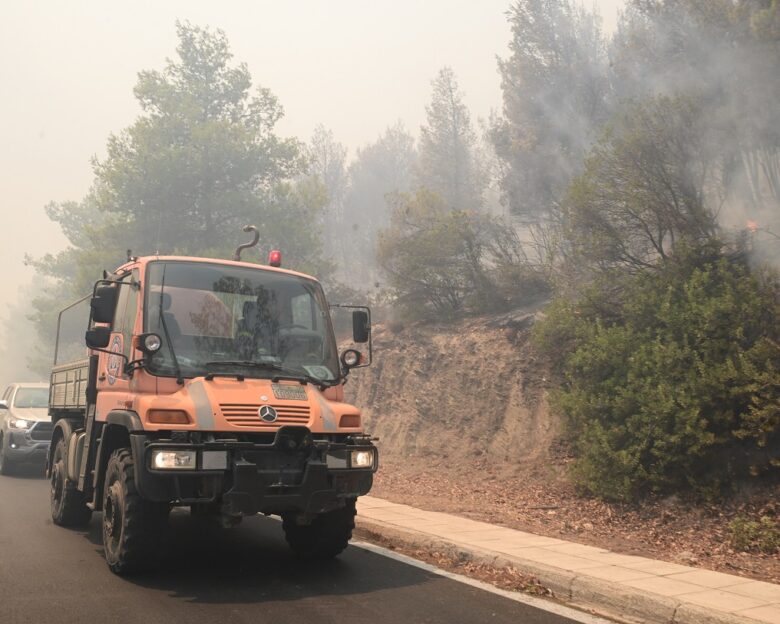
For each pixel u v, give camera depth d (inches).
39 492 502.9
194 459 240.5
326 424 263.4
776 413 377.1
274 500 247.1
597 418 445.1
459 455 574.6
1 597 232.1
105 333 279.3
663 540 361.4
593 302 503.2
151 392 258.4
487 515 403.9
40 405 644.1
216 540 337.4
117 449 279.4
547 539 333.1
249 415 251.8
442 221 735.1
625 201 499.5
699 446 389.4
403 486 516.1
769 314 414.9
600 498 427.5
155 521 253.6
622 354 449.4
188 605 227.1
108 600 230.2
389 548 333.1
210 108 1120.8
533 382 573.9
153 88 1073.5
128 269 302.7
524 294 700.0
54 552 300.0
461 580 269.3
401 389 688.4
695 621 218.4
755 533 344.2
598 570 268.7
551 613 230.4
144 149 1026.1
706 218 499.2
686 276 467.5
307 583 259.1
